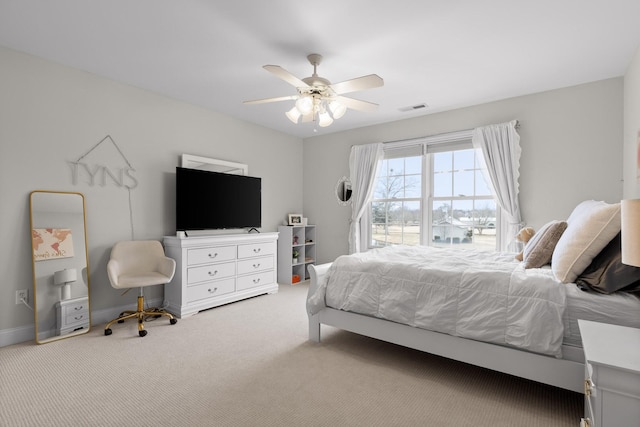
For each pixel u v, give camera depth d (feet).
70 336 9.21
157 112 11.85
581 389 5.41
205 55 8.95
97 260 10.36
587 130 10.64
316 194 17.69
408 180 14.82
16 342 8.75
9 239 8.69
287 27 7.55
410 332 7.32
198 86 11.19
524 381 6.90
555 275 6.22
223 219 13.51
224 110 13.74
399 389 6.54
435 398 6.22
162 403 5.98
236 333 9.58
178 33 7.86
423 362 7.80
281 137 17.01
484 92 11.53
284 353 8.23
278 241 16.71
